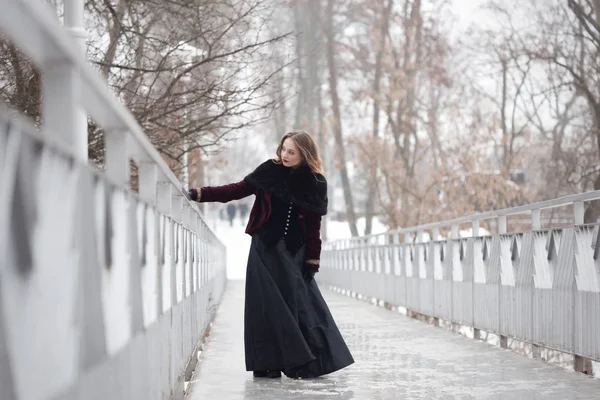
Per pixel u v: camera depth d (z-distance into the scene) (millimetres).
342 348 8156
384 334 13281
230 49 13492
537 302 9469
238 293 26953
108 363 3264
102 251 3193
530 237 9766
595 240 7742
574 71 34781
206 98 12906
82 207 2857
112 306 3377
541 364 9234
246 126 13688
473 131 32938
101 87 3119
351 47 52469
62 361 2562
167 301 5520
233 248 71625
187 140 13805
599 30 31438
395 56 45875
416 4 47312
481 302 11891
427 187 33438
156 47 13508
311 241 8203
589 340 7906
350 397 7027
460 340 12203
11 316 2121
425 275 15883
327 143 54875
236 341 11875
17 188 2162
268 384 7762
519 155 36000
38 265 2334
